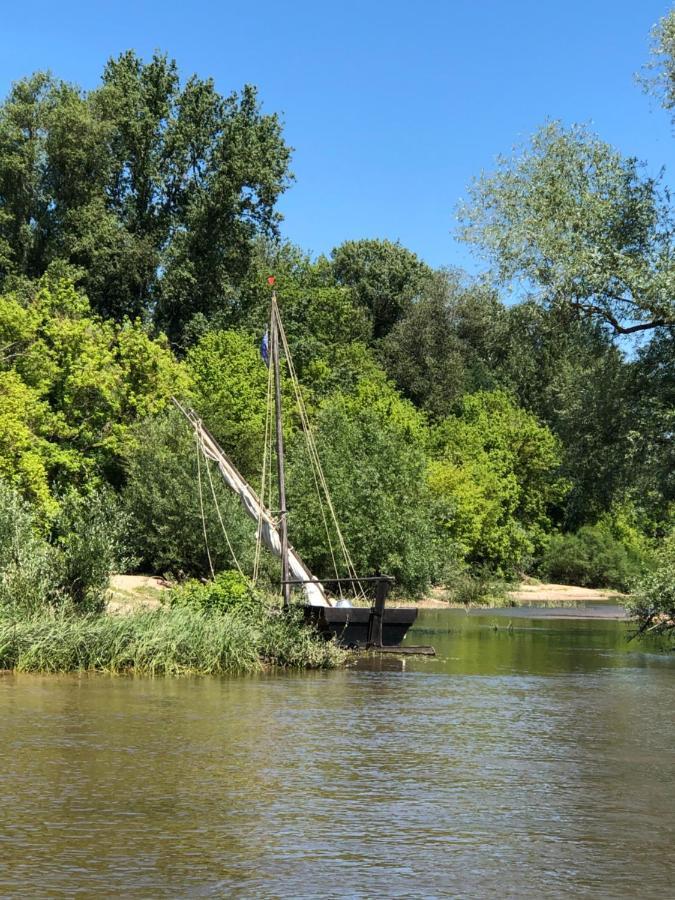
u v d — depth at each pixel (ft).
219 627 69.26
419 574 128.88
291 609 77.00
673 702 55.26
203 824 28.71
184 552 122.93
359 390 234.79
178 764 36.70
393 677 66.85
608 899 23.00
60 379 135.95
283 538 81.71
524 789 33.58
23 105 204.13
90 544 72.18
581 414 92.22
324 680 64.18
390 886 23.75
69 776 34.50
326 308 257.34
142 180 220.02
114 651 64.59
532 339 94.58
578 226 88.33
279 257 260.01
